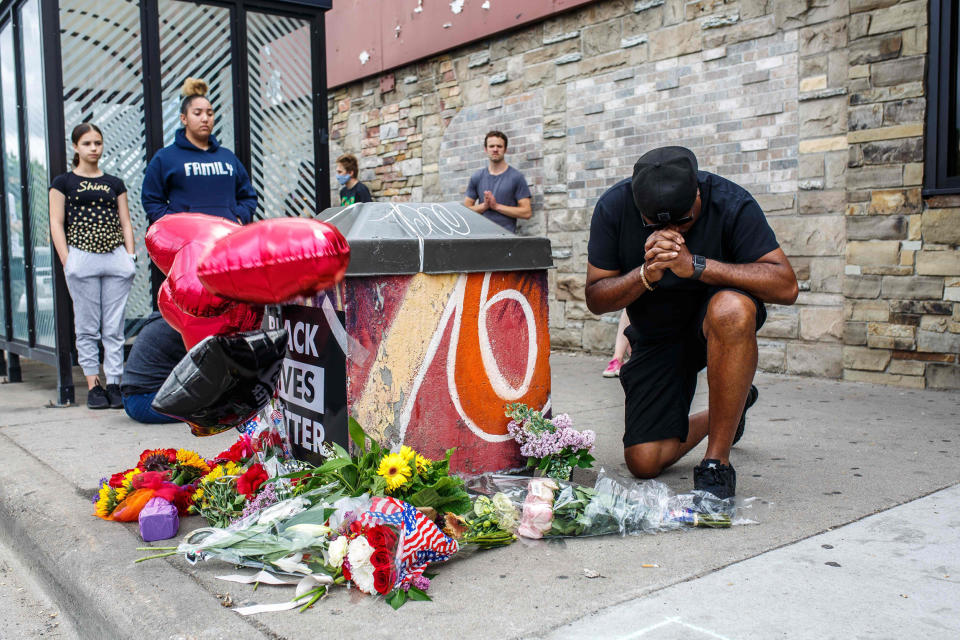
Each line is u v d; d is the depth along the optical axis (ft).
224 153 15.74
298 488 7.65
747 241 8.45
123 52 17.29
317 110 19.67
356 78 28.71
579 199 21.42
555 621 5.69
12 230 19.03
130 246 15.88
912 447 10.71
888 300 15.56
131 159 17.74
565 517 7.48
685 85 18.74
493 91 23.63
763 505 8.24
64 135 15.96
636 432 9.26
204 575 6.77
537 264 9.03
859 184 15.81
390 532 6.26
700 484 8.13
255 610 5.97
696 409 13.92
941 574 6.38
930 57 14.69
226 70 18.44
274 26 18.97
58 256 15.74
